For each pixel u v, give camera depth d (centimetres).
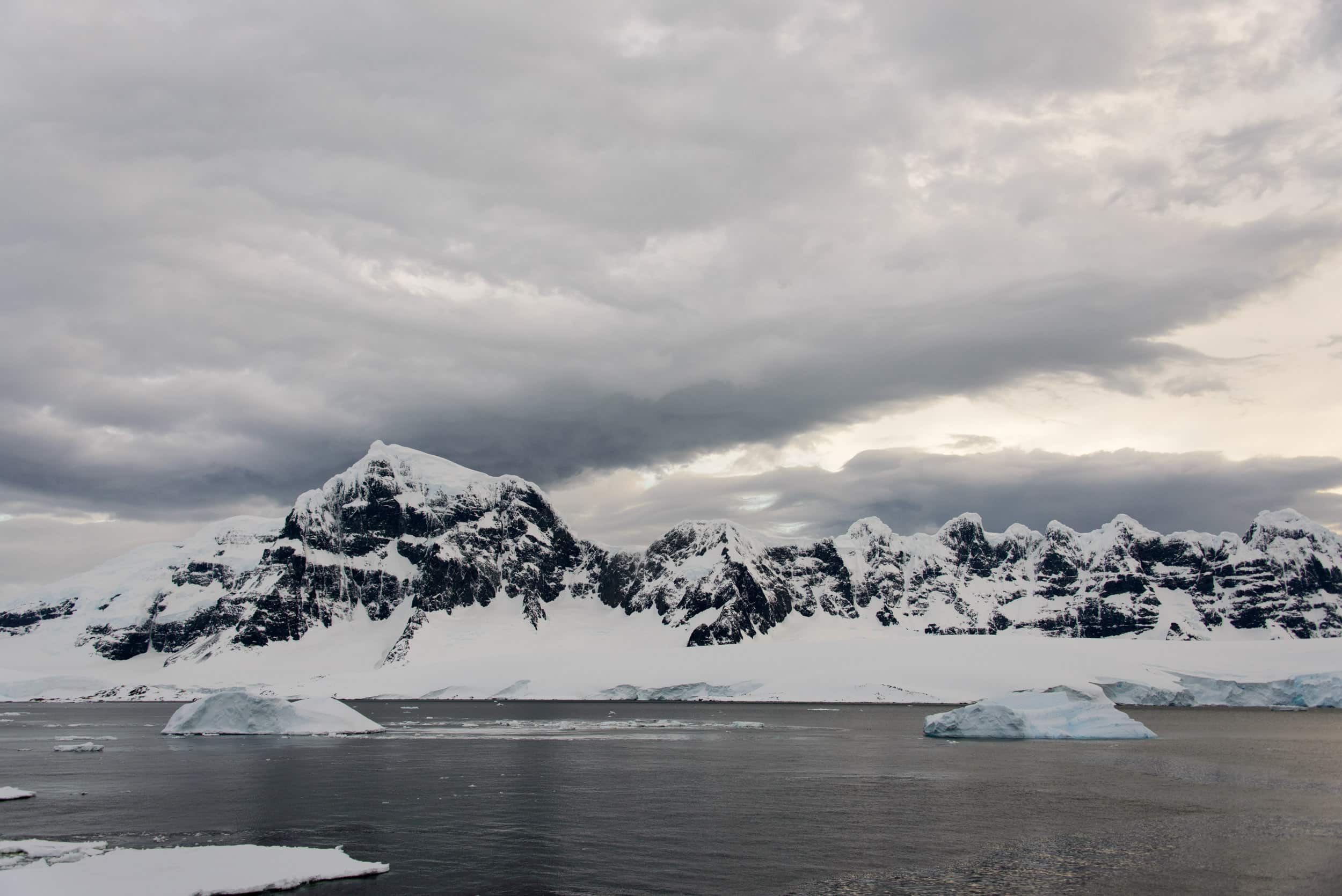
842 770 8550
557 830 5456
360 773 8112
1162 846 5109
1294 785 7531
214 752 10131
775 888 4191
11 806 6241
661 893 4081
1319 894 4128
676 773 8269
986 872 4497
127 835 5228
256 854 4478
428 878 4288
